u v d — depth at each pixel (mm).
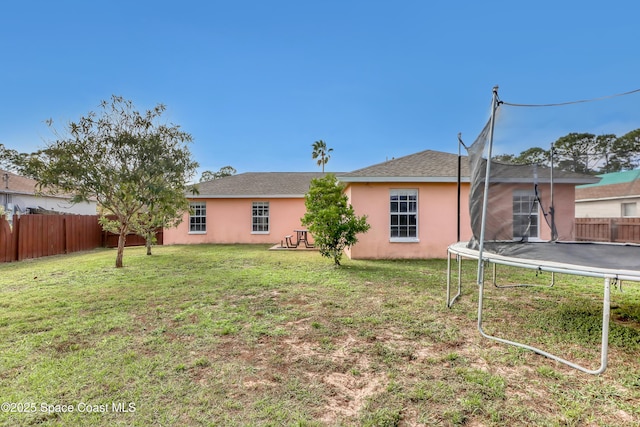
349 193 11477
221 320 4391
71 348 3471
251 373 2984
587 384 2787
